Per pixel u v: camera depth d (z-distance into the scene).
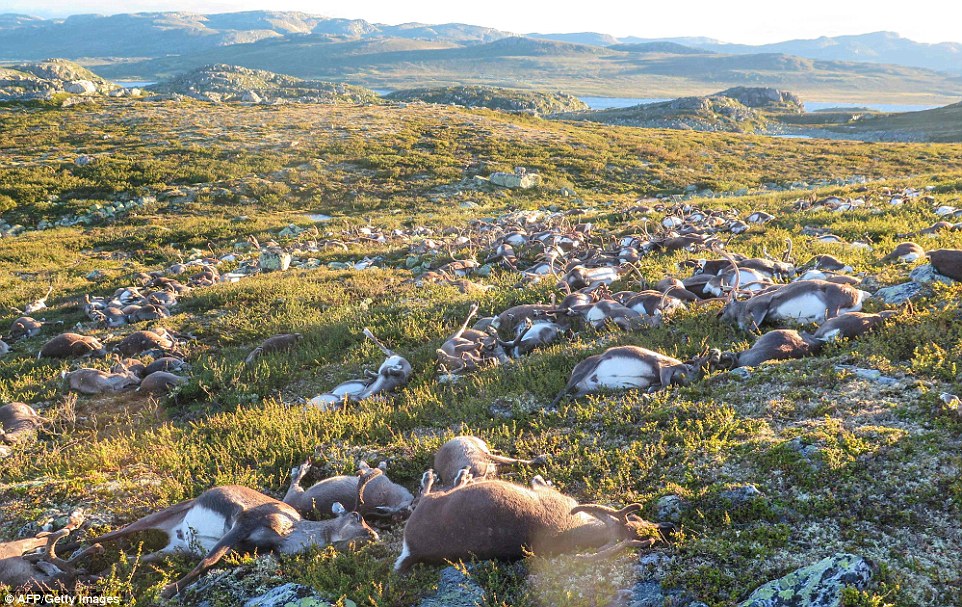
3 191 33.28
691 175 39.47
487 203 33.38
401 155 40.69
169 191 34.16
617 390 7.98
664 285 11.69
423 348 10.82
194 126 47.84
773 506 5.23
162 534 6.07
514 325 11.19
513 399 8.27
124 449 8.02
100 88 65.44
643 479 5.99
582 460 6.48
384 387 9.55
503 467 6.68
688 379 7.69
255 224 28.53
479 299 13.47
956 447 5.51
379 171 37.66
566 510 5.07
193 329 13.95
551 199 34.41
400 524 5.96
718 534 5.02
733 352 8.10
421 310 13.05
